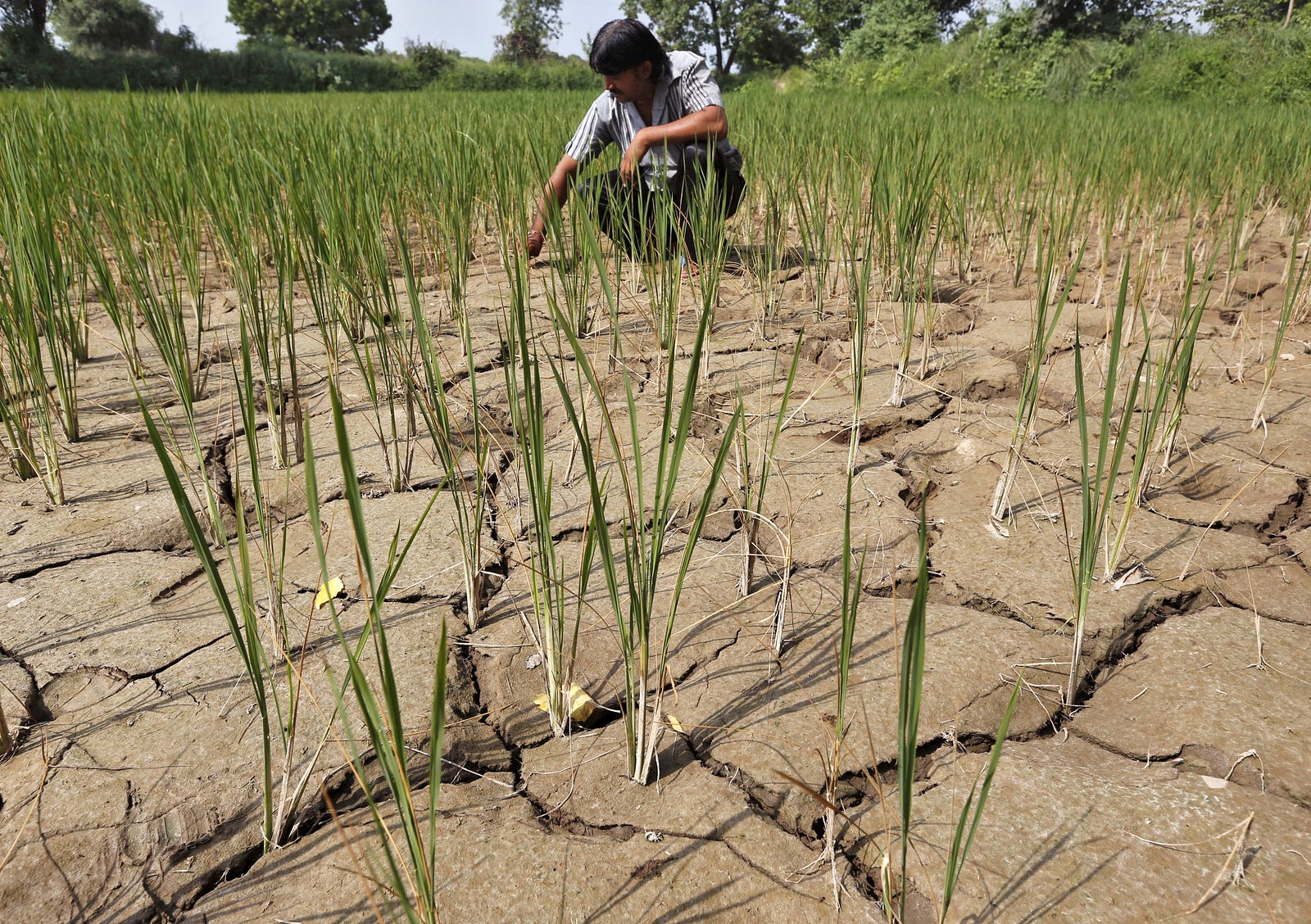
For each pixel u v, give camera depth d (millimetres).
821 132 4918
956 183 3854
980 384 2594
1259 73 14023
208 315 3150
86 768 1235
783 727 1293
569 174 3531
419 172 3617
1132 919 978
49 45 24516
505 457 2189
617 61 3443
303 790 1184
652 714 1345
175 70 26094
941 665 1411
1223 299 3223
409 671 1418
